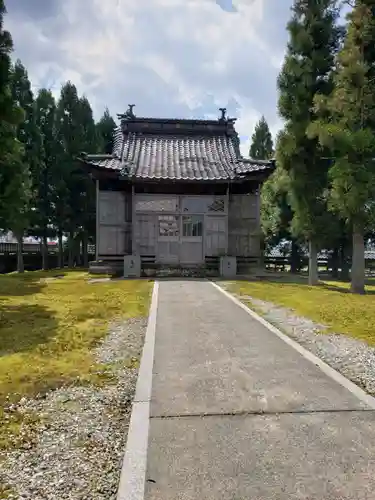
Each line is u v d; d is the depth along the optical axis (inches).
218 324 344.8
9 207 570.6
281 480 127.8
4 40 435.2
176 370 228.4
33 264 1323.8
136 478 128.4
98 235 814.5
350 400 187.9
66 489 123.5
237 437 153.9
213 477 129.1
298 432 157.8
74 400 187.6
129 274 756.6
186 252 806.5
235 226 842.2
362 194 518.3
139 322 351.3
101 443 150.6
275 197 901.2
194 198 810.2
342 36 625.6
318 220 640.4
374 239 992.2
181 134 958.4
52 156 1142.3
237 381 211.8
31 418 168.6
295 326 338.3
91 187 1178.0
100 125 1477.6
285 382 210.2
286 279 786.2
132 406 181.2
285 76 637.3
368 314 386.0
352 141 499.8
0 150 486.6
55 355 252.7
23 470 132.6
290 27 631.2
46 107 1168.2
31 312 393.7
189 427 161.6
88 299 475.2
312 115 620.1
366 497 119.8
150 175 767.1
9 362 237.5
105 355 254.7
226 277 754.2
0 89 437.7
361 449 145.7
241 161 856.3
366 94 522.0
